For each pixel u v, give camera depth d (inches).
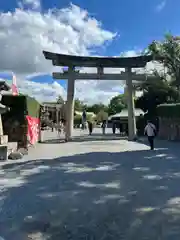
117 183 307.6
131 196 257.4
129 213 213.3
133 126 944.3
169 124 949.2
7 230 187.0
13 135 653.9
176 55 1224.8
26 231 184.9
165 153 565.6
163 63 1246.3
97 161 465.1
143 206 228.7
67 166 418.0
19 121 657.0
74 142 868.6
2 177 343.9
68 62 922.1
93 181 317.7
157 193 266.8
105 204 235.1
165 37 1241.4
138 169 390.3
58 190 280.8
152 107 1247.5
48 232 182.7
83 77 941.8
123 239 170.7
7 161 470.9
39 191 277.9
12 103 659.4
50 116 1956.2
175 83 1230.3
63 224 194.9
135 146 718.5
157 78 1210.6
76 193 269.1
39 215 212.2
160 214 210.1
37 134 871.7
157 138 1002.1
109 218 204.1
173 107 892.6
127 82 945.5
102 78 942.4
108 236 175.0
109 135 1213.7
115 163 443.8
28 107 683.4
